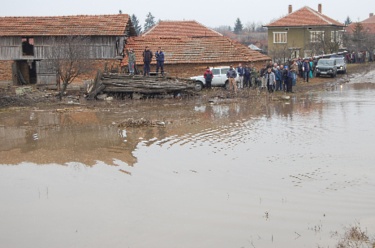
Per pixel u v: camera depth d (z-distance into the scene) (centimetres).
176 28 5525
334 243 841
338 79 4241
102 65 3609
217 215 989
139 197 1108
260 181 1202
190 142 1686
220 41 3928
